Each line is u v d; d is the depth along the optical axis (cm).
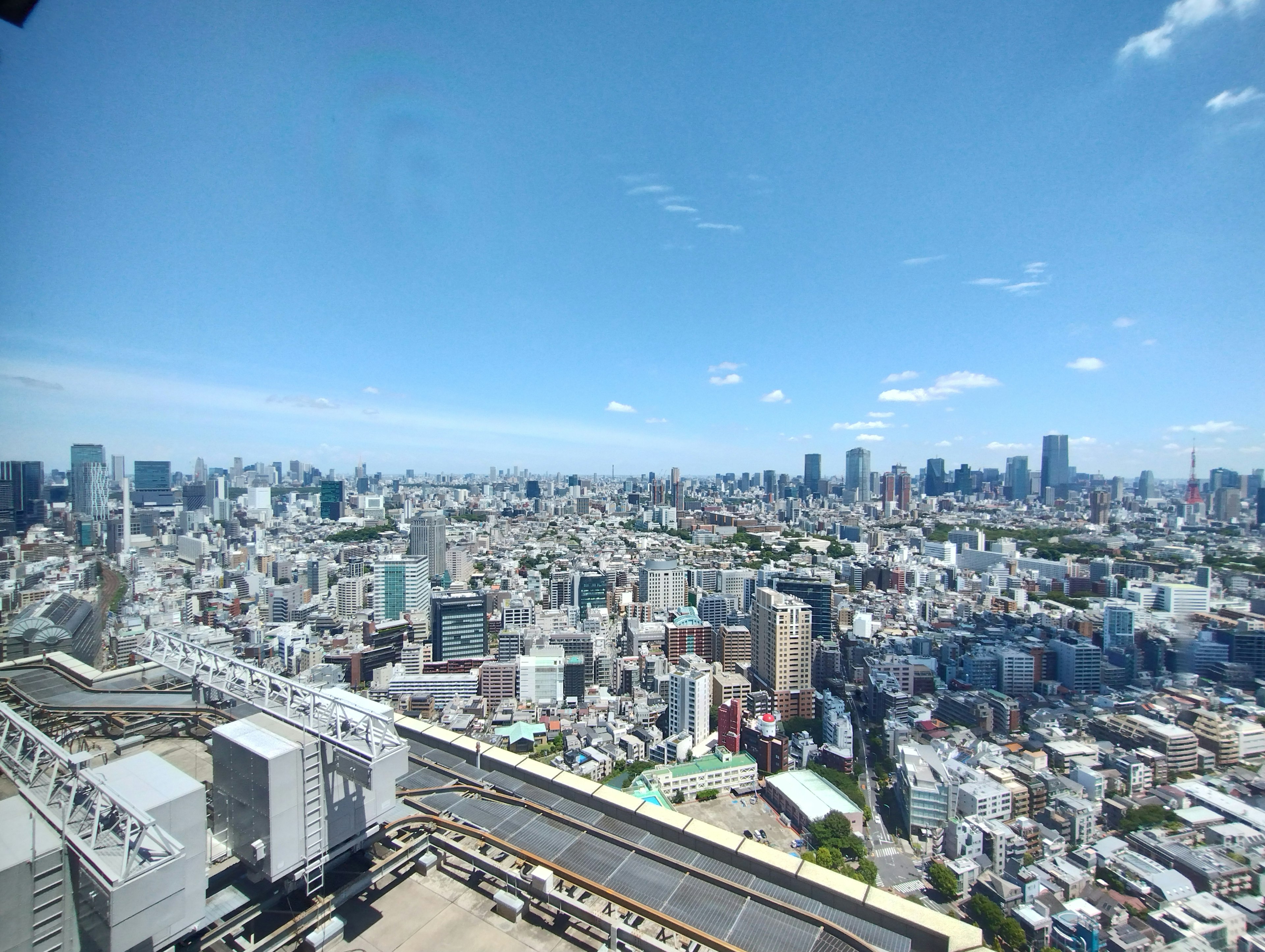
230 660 2625
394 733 2025
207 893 1886
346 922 1984
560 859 2322
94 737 2984
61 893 1539
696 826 2430
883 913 2003
